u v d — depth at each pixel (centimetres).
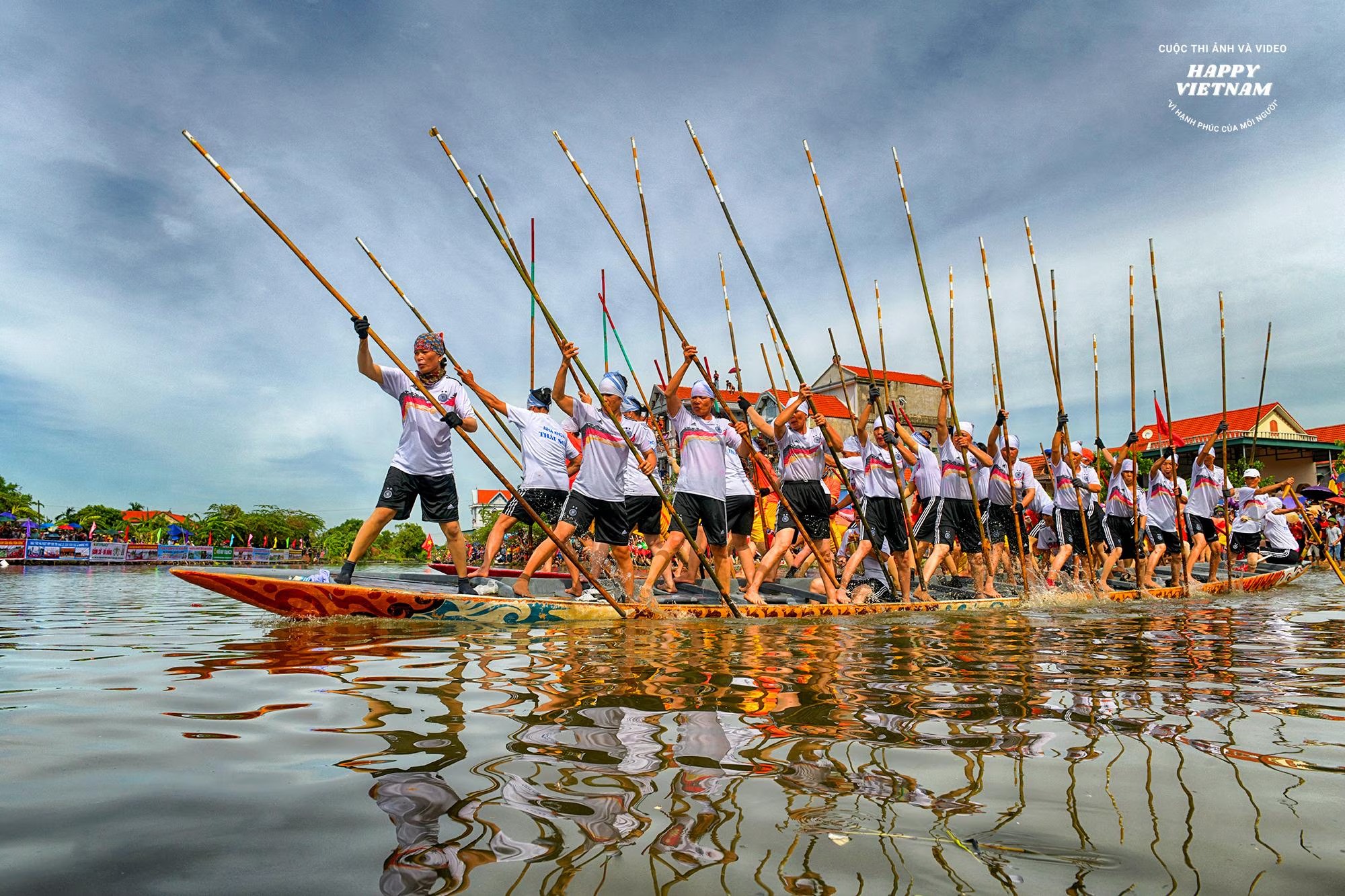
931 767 185
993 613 676
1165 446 1073
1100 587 951
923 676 319
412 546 7456
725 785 171
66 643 411
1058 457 976
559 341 618
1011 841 140
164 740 205
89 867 125
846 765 186
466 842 138
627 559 666
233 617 574
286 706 250
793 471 752
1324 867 128
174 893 116
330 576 556
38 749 195
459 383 615
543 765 185
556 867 127
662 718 236
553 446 732
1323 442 3753
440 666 334
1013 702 263
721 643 433
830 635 484
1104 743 208
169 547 4222
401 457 580
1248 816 153
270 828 143
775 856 133
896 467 765
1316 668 342
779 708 252
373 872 125
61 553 3719
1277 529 1422
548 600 566
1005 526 945
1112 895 118
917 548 796
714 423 687
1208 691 285
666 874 125
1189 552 1077
